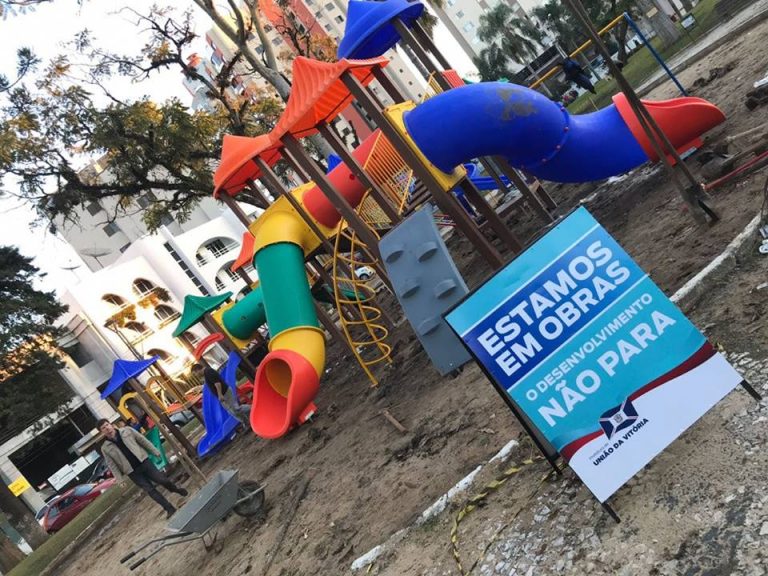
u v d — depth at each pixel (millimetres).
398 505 4723
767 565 2311
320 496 6086
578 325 3111
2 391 33438
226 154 9031
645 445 3002
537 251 3172
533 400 3104
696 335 3055
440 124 6930
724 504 2697
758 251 4332
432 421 5852
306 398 7945
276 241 8797
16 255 35062
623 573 2693
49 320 35969
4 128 19250
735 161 6016
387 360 9711
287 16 26281
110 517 14492
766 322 3615
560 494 3469
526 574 3068
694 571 2490
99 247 59219
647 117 5320
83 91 19750
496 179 10805
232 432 13219
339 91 8023
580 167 7289
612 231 7094
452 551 3635
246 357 13906
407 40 9602
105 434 9336
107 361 47062
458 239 15086
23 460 45000
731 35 13578
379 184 9164
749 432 2975
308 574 4691
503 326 3154
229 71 22656
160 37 21000
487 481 4094
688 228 5621
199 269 52125
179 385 27922
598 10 53844
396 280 6605
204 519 6105
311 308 8516
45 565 14609
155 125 20359
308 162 7719
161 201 23594
